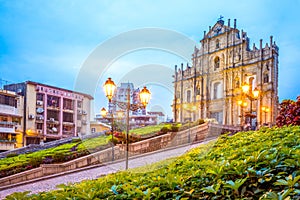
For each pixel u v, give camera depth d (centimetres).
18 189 1122
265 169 310
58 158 1462
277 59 3862
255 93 2348
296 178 253
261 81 3794
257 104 3706
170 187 329
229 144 691
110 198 343
